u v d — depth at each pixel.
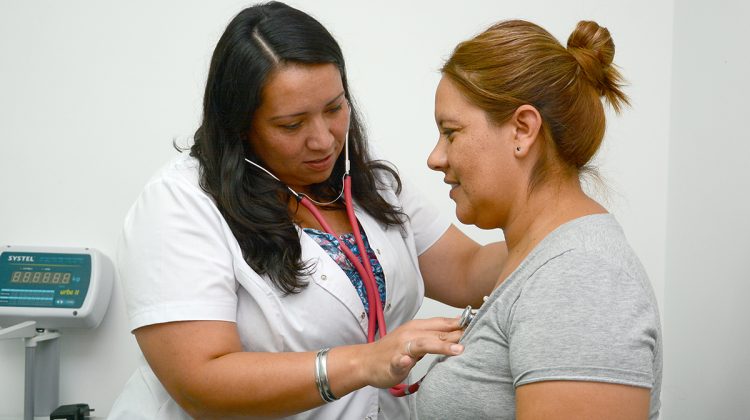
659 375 0.91
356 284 1.26
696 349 1.66
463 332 1.00
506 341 0.91
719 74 1.56
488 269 1.39
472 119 0.95
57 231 1.77
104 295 1.74
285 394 1.06
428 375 1.03
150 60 1.74
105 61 1.74
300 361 1.07
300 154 1.18
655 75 1.77
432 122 1.78
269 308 1.16
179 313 1.09
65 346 1.78
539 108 0.92
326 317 1.21
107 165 1.76
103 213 1.77
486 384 0.92
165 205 1.15
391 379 1.00
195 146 1.25
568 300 0.82
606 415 0.78
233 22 1.15
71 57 1.74
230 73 1.13
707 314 1.61
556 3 1.76
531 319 0.84
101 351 1.78
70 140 1.76
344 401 1.25
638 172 1.79
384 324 1.24
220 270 1.13
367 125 1.78
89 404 1.79
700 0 1.64
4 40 1.74
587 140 0.94
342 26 1.75
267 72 1.09
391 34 1.76
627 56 1.77
